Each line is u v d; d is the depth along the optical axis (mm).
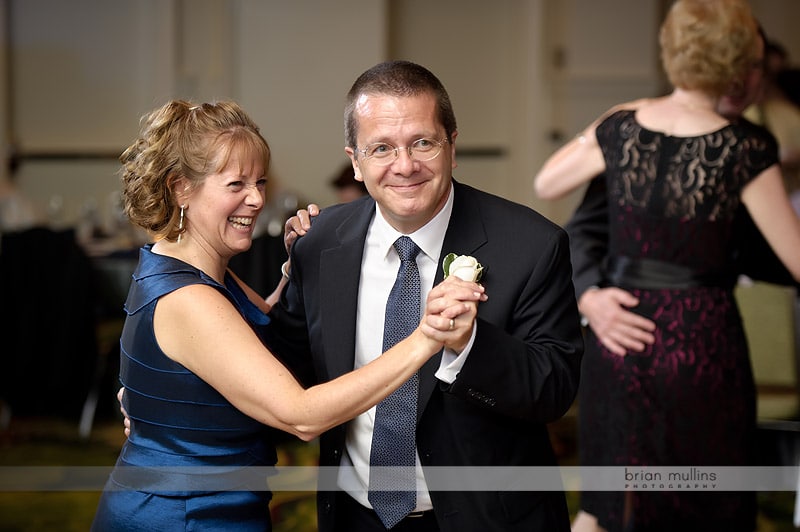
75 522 4000
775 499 4180
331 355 2068
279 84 8188
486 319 1984
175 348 1908
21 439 5199
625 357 2754
